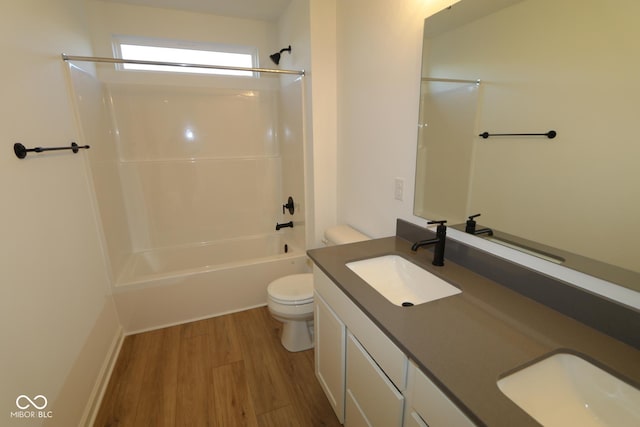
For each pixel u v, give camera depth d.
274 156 3.19
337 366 1.35
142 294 2.16
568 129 0.85
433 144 1.40
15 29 1.21
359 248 1.54
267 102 3.07
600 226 0.81
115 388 1.69
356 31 1.89
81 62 2.04
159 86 2.69
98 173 2.07
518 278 1.06
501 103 1.04
